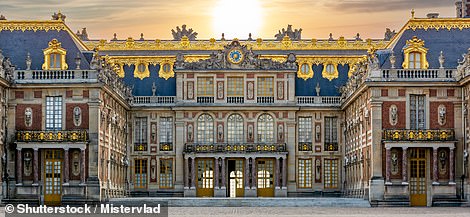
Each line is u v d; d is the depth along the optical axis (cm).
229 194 11388
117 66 11756
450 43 9806
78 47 9969
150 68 11781
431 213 7788
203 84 11412
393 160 9344
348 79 11325
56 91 9425
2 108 9225
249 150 11250
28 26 10000
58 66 9631
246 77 11406
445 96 9419
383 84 9350
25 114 9438
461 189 9325
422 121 9425
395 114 9375
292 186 11350
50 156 9481
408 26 9925
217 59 11406
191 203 9519
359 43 11994
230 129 11400
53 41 9644
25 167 9419
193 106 11331
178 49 12050
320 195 11412
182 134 11375
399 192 9288
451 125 9400
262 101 11388
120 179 10881
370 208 8931
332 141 11500
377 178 9312
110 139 10094
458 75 9325
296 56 11762
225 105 11338
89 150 9325
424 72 9425
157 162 11400
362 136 10000
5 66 9344
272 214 7725
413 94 9419
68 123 9388
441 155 9388
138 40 12131
